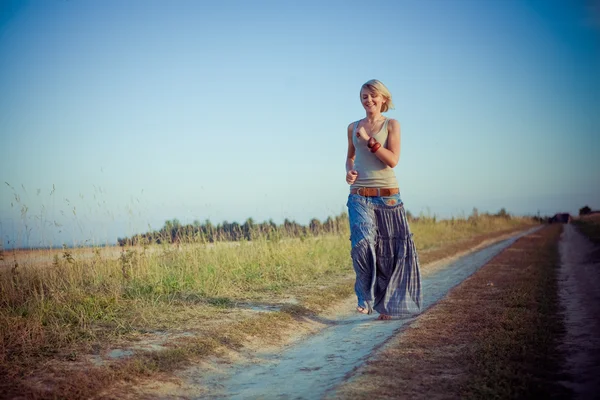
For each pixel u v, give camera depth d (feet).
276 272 35.50
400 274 22.08
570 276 36.58
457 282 36.60
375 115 21.49
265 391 14.69
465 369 14.33
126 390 14.40
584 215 258.78
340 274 38.45
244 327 21.09
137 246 32.37
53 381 14.60
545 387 12.51
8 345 17.83
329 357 17.88
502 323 19.58
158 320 21.99
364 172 21.59
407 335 18.38
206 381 15.81
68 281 26.48
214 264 33.06
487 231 122.31
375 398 12.53
